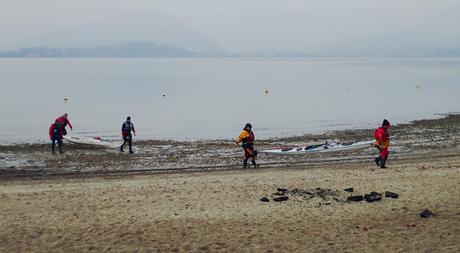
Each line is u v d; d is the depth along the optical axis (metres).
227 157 26.23
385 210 14.21
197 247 11.63
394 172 19.50
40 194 16.58
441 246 11.38
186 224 13.27
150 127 42.34
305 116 49.28
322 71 171.62
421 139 31.66
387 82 103.69
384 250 11.25
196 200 15.58
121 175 21.70
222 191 16.73
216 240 12.08
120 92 79.44
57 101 65.06
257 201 15.36
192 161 25.23
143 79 118.00
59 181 20.05
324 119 46.72
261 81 110.75
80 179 20.53
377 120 45.47
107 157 26.44
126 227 13.04
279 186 17.42
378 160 21.27
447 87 86.44
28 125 43.41
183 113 52.66
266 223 13.30
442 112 50.81
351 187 16.92
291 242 11.88
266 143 31.34
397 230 12.54
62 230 12.83
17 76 130.75
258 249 11.48
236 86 94.12
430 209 14.18
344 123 43.75
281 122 45.03
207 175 20.70
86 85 96.12
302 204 14.93
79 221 13.55
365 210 14.25
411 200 15.09
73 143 30.95
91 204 15.21
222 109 56.28
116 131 39.88
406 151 27.66
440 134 33.72
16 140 34.84
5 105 59.94
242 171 21.89
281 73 155.38
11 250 11.47
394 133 34.41
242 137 22.84
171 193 16.56
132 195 16.33
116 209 14.65
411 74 139.75
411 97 68.38
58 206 15.01
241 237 12.26
